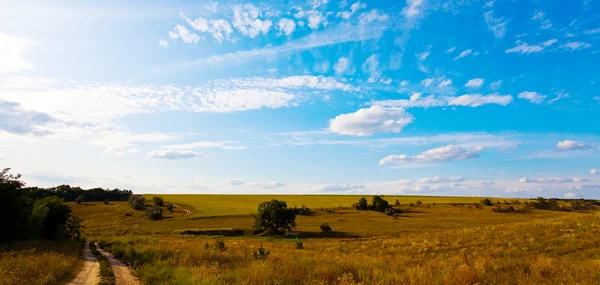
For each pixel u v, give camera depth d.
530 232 35.41
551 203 118.62
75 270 16.48
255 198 174.50
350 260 17.62
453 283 10.87
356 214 112.50
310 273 12.44
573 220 40.38
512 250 26.28
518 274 12.14
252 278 11.25
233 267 15.46
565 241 28.19
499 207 115.75
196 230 82.75
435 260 21.11
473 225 82.31
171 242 50.69
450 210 117.38
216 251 23.84
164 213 121.00
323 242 58.31
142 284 13.30
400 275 12.12
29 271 13.19
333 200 167.50
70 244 40.16
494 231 40.47
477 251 27.70
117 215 118.94
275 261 16.75
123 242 45.00
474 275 11.66
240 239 69.75
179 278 12.07
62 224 57.59
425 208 124.00
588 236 29.25
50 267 14.36
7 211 33.41
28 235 39.84
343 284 10.62
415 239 43.12
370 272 13.01
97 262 21.02
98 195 164.12
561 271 12.41
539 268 13.07
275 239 69.75
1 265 13.28
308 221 98.69
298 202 156.62
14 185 33.81
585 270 12.35
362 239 62.25
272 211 80.00
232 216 107.19
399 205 135.38
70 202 149.00
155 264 17.27
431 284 10.80
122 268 18.25
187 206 136.88
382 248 37.59
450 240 37.94
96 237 75.38
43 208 49.50
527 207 120.25
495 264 14.80
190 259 18.47
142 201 135.88
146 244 38.75
